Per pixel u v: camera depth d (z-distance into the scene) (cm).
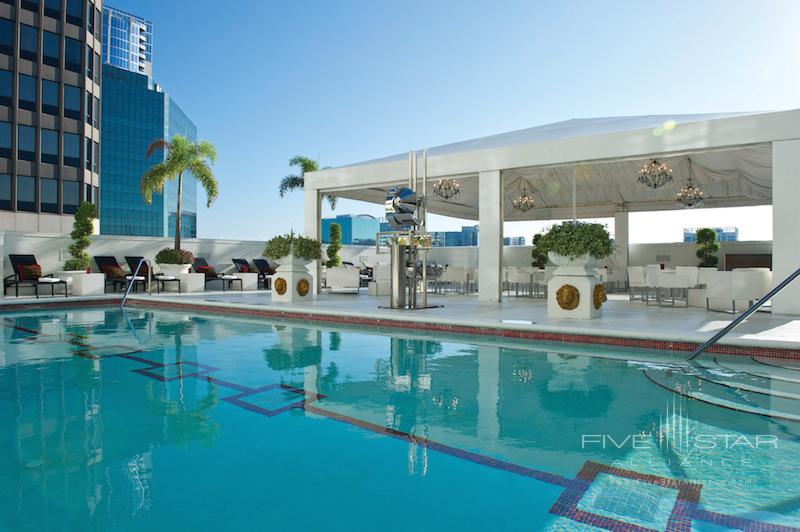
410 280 876
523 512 189
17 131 2367
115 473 225
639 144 842
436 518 184
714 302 834
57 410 322
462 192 1480
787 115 735
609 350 549
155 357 508
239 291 1385
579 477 221
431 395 360
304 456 245
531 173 1290
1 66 2317
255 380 407
